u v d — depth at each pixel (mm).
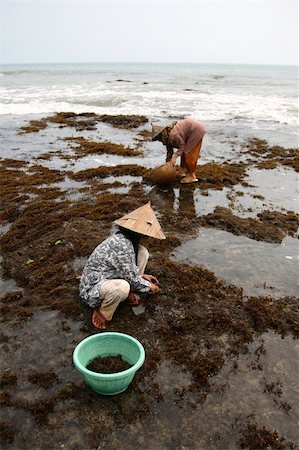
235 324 4484
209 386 3688
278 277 5477
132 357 3738
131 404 3465
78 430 3238
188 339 4250
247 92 28781
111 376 3203
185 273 5391
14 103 21703
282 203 8336
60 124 16625
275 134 14953
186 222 7105
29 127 15641
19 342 4203
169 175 8711
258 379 3787
